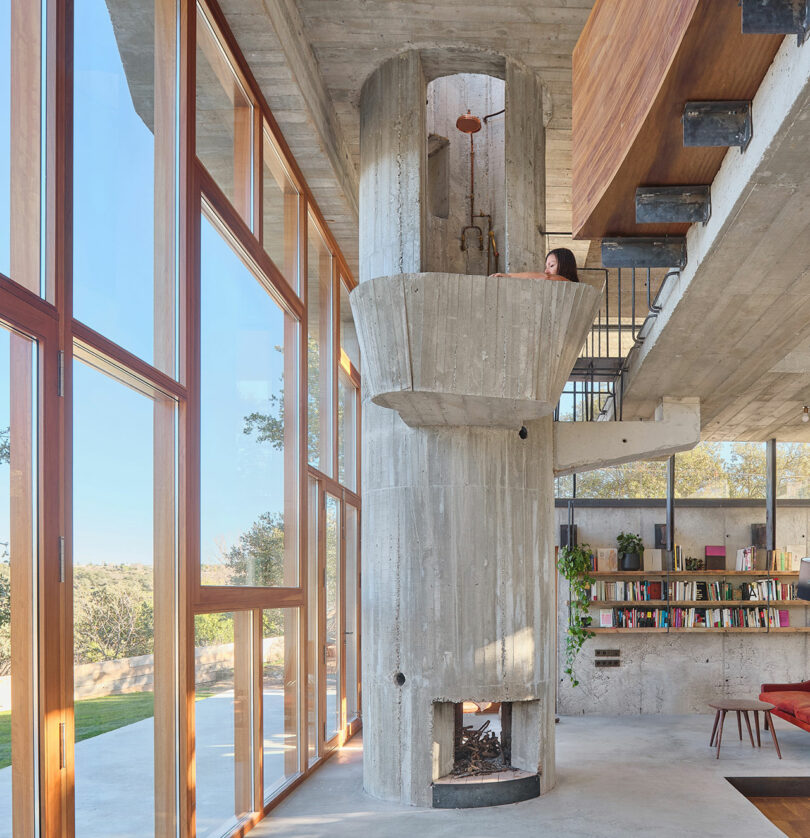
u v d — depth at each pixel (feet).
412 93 24.08
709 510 41.42
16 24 10.57
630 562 39.32
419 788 21.98
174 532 15.98
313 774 25.93
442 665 22.13
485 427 22.91
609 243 21.42
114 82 13.56
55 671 10.91
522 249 24.16
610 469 41.34
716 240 18.15
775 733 31.09
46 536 10.78
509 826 20.10
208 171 18.40
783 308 22.33
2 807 9.71
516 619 22.62
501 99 27.66
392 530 22.91
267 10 19.34
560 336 19.52
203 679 17.13
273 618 22.63
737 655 39.45
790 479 41.37
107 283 13.15
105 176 13.15
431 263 26.66
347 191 29.58
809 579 33.81
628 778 25.27
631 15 16.70
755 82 14.60
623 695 39.19
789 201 16.25
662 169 17.81
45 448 10.85
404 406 20.35
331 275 32.50
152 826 14.38
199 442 17.03
